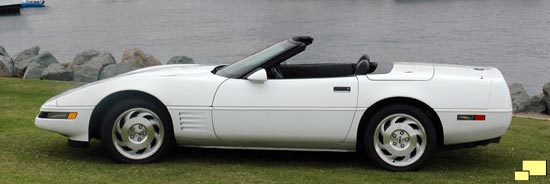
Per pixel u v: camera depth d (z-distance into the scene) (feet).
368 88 18.84
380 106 19.04
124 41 133.90
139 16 194.18
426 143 18.93
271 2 233.14
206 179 18.25
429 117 19.02
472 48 111.96
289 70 22.31
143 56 54.49
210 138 19.44
